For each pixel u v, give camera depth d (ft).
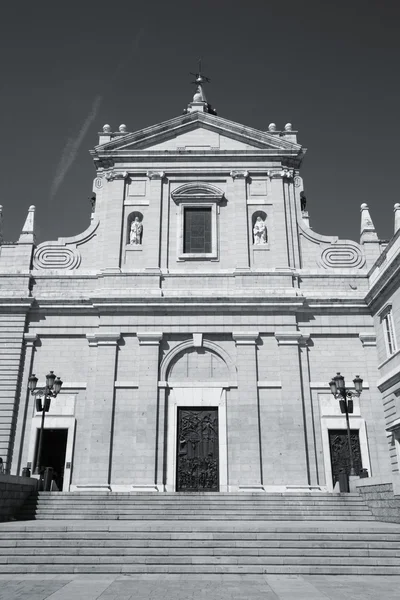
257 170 98.63
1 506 56.13
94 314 89.40
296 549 43.19
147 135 100.32
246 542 43.98
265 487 78.64
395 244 78.79
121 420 82.43
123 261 92.73
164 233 94.38
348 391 81.25
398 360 76.79
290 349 86.33
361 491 66.28
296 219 96.68
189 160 98.84
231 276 90.99
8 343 87.20
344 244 95.55
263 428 82.43
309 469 80.28
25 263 92.94
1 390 84.33
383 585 35.73
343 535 44.73
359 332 88.79
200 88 120.88
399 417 76.33
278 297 87.86
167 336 87.71
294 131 103.45
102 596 31.60
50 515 59.93
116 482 78.74
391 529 46.55
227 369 86.48
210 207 96.48
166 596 31.65
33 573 39.75
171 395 84.64
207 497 67.15
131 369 85.46
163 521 57.41
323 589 34.14
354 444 82.74
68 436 82.28
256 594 32.37
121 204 96.22
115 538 44.98
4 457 80.53
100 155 99.25
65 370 86.53
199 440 82.94
